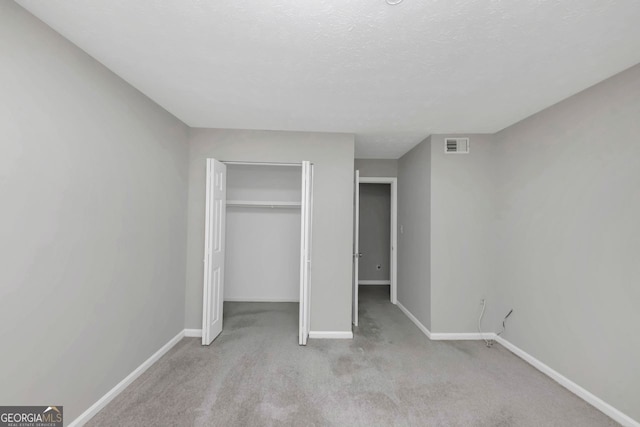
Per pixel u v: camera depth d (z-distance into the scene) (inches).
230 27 58.2
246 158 126.3
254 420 72.9
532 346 104.5
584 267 85.0
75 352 68.1
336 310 126.7
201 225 124.8
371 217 240.2
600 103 80.7
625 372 73.4
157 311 102.5
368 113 105.5
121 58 71.4
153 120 97.8
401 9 52.2
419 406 79.5
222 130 125.9
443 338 127.3
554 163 96.2
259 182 178.9
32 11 55.3
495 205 127.6
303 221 119.4
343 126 120.4
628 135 73.6
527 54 67.2
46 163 60.1
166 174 106.8
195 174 125.0
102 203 75.7
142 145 92.2
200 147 125.3
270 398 82.0
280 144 127.0
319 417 74.3
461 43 63.1
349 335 126.3
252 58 70.0
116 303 81.6
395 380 92.5
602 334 79.4
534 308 104.1
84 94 69.3
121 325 83.7
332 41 62.6
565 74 76.5
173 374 93.8
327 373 96.0
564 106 92.5
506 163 120.8
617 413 74.6
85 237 70.4
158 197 102.0
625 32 58.4
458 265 128.7
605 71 75.0
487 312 128.4
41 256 59.4
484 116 107.8
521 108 100.0
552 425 72.9
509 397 84.4
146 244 95.3
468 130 124.9
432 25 56.9
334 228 127.4
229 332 129.7
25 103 55.7
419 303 141.9
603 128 79.8
